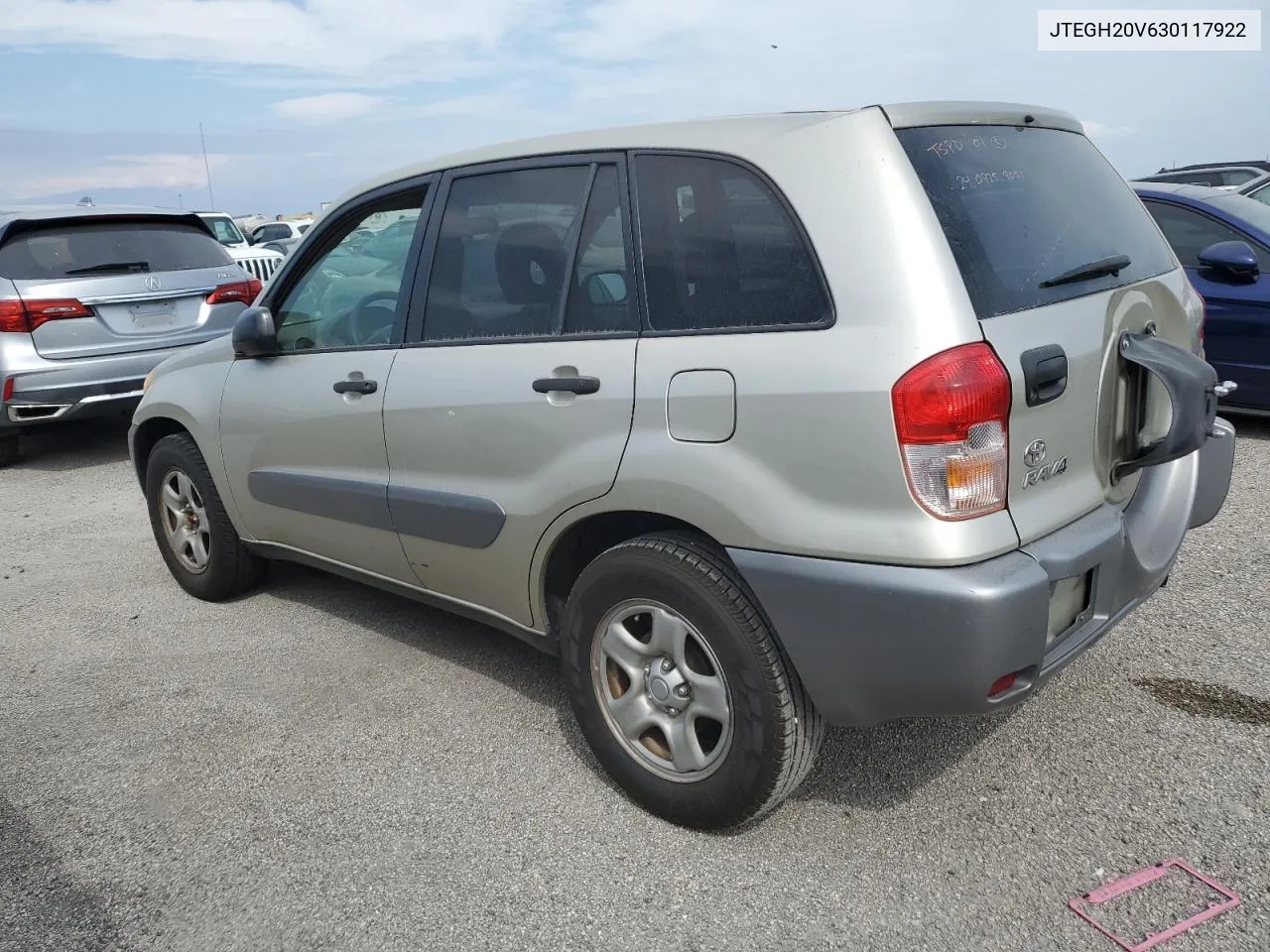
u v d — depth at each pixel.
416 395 3.29
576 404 2.81
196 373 4.37
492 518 3.10
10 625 4.57
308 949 2.43
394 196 3.54
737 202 2.58
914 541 2.26
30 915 2.59
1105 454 2.69
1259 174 12.14
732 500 2.49
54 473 7.58
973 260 2.38
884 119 2.47
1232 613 3.91
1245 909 2.38
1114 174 3.25
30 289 7.04
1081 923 2.37
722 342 2.54
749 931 2.41
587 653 2.91
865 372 2.29
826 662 2.43
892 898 2.49
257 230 21.16
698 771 2.73
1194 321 3.20
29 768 3.30
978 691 2.29
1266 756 3.00
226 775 3.20
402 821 2.92
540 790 3.04
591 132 3.01
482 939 2.43
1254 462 5.81
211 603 4.70
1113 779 2.92
